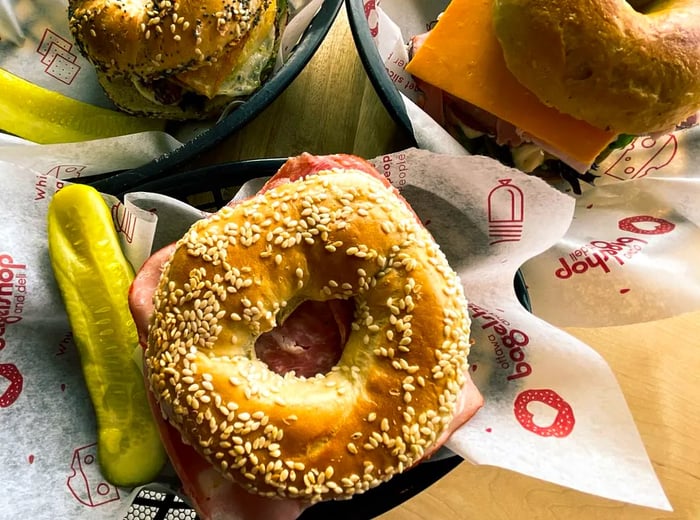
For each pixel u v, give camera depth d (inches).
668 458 9.5
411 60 9.9
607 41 8.4
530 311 8.6
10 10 10.2
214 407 6.4
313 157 7.7
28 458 7.6
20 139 9.3
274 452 6.4
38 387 8.0
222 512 7.0
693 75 8.6
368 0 9.4
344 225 6.8
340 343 7.2
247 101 8.8
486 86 9.3
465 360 6.9
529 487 9.3
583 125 9.2
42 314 8.1
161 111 10.2
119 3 9.4
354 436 6.5
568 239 9.2
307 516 7.6
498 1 9.0
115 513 7.5
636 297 8.9
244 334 6.7
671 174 9.9
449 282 6.9
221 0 9.3
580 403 7.5
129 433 7.6
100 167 9.4
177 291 6.7
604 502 9.3
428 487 8.4
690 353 9.9
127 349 7.8
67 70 10.6
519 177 7.6
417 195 8.3
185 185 8.3
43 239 8.2
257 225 6.8
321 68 10.3
